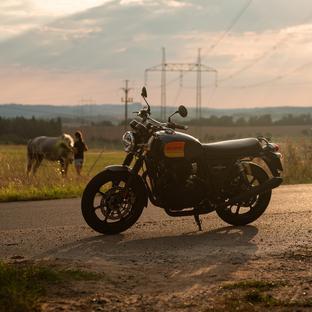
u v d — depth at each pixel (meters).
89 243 9.21
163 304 5.96
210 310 5.70
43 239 9.58
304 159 23.50
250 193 10.26
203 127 163.00
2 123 183.62
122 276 7.02
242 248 8.71
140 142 9.88
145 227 10.56
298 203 13.51
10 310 5.46
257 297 6.05
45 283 6.43
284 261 7.80
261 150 10.63
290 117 192.75
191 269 7.43
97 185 9.75
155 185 9.94
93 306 5.86
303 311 5.70
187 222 11.05
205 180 10.06
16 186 19.19
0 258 8.16
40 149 28.78
